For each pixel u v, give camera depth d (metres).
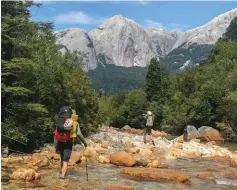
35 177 9.79
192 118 36.72
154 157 15.90
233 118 29.58
